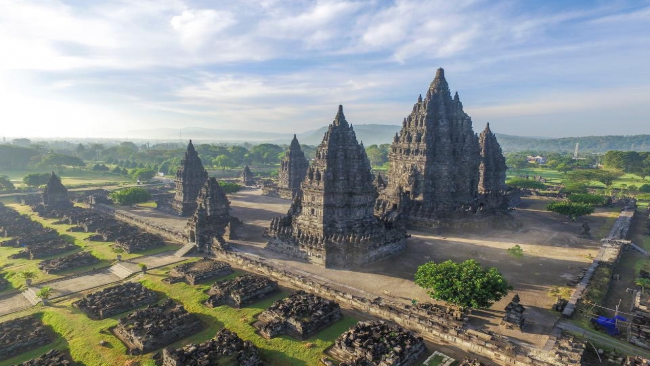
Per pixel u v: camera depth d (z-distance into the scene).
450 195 98.56
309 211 72.25
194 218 81.94
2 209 116.88
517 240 83.19
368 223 73.12
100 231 90.44
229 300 53.09
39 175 154.12
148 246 79.25
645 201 138.38
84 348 42.22
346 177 70.38
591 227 94.62
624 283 59.62
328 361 38.94
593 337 41.97
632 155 187.12
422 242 81.62
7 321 47.53
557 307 49.22
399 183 103.75
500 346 39.53
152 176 192.12
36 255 74.12
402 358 37.69
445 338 43.38
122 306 50.94
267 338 43.50
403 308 49.28
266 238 83.75
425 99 101.56
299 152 147.00
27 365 38.22
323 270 64.44
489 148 119.25
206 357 37.53
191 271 62.47
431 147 98.44
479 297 43.66
